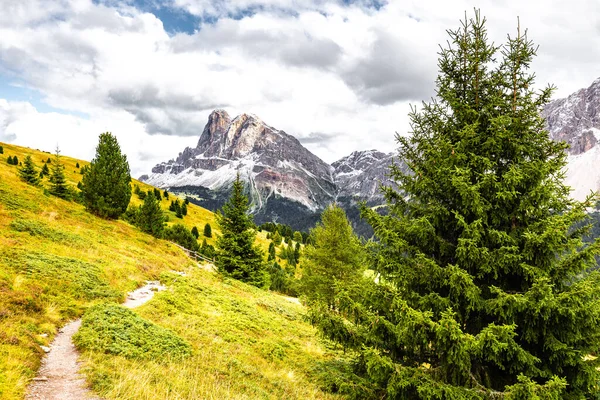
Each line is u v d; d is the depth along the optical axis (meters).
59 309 12.80
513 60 9.98
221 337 15.12
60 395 7.52
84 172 41.81
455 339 8.21
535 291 8.24
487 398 8.47
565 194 9.28
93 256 21.94
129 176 44.88
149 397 8.03
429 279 9.80
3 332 9.34
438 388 8.68
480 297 9.32
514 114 9.98
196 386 9.45
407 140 11.19
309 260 32.03
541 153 9.96
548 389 7.58
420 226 9.91
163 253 36.31
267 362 14.09
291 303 31.58
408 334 9.21
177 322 15.21
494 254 9.13
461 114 10.46
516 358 8.82
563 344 8.41
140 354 10.72
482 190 9.67
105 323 12.06
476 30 10.33
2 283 12.64
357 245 11.26
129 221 49.03
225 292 24.48
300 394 11.27
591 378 8.32
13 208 27.53
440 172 9.79
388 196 11.19
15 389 7.10
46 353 9.69
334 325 10.77
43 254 18.19
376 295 10.29
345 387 10.12
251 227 33.97
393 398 9.27
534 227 9.31
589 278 8.44
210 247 54.97
